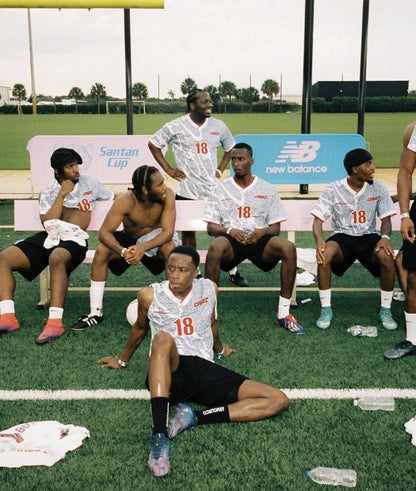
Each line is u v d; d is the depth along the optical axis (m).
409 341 3.87
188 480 2.49
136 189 4.25
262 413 2.95
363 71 9.20
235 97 48.03
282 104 48.38
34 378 3.50
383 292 4.38
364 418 3.00
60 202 4.47
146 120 36.00
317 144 8.49
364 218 4.41
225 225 4.57
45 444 2.71
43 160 8.71
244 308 4.91
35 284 5.65
